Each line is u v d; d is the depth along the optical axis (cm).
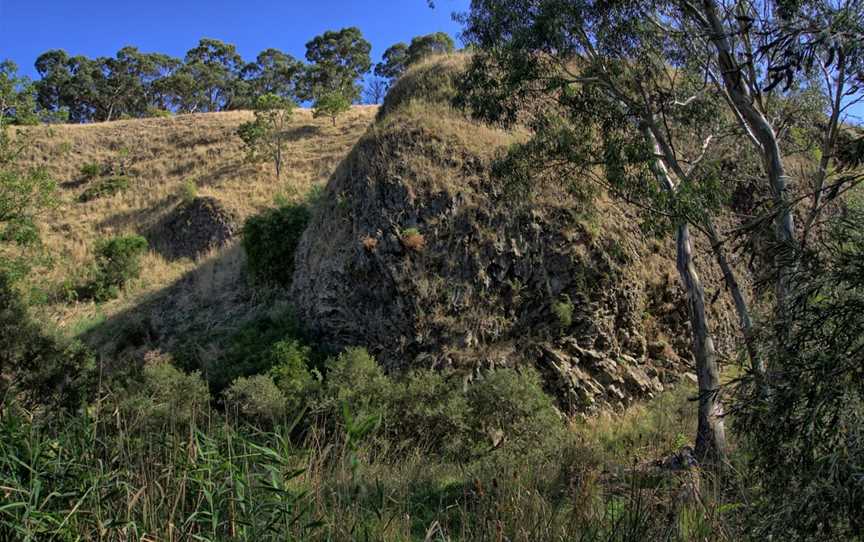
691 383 1507
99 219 2841
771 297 366
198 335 1745
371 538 434
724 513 409
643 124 1007
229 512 425
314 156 3178
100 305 2086
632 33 943
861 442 284
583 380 1381
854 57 355
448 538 457
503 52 987
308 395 1152
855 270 305
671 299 1620
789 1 525
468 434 1083
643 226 988
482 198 1559
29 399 906
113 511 429
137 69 7769
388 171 1642
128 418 545
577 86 1131
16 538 406
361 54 7456
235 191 2791
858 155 349
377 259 1516
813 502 293
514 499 449
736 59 941
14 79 1811
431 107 1877
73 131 3975
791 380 307
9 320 977
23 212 1767
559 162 1130
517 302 1456
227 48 8275
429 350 1402
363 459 615
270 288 1853
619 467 602
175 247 2527
